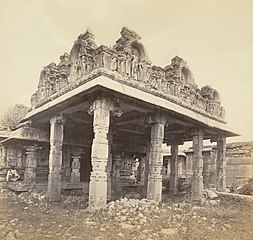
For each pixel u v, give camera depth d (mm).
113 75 9609
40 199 11961
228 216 9297
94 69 9906
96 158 9148
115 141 18016
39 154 15586
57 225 8086
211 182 17328
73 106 10953
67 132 15672
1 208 10070
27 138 14695
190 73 13047
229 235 7930
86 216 8570
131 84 10211
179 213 9555
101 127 9289
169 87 12359
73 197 12609
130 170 21094
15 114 14703
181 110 11688
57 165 12156
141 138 19375
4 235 7723
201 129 13922
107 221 8234
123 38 10562
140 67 10828
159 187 11156
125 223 8125
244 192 12391
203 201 11945
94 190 9016
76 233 7578
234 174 13492
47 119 13641
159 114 11461
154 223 8344
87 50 10305
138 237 7320
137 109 11109
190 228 8102
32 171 14922
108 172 14141
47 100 12219
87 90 9141
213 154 17781
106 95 9484
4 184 14750
